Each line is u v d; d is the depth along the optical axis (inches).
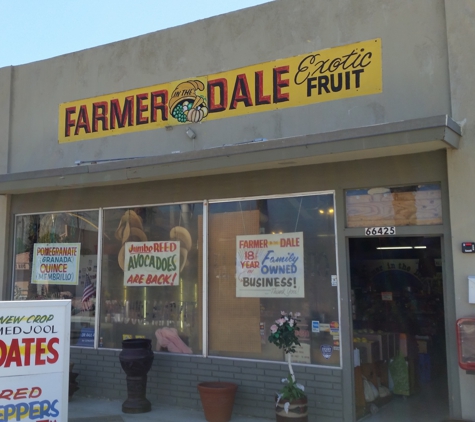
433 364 349.4
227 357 292.4
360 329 330.0
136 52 350.3
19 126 395.9
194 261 311.4
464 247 234.4
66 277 358.0
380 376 301.1
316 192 276.7
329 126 280.2
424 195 253.1
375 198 263.4
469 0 249.4
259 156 259.4
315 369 265.1
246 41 311.1
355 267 358.0
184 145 325.4
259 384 279.3
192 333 306.5
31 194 377.1
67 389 206.4
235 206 301.1
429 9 260.2
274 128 296.4
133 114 346.9
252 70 307.4
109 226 344.2
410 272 372.5
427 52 258.8
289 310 279.4
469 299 228.7
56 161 375.2
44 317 205.8
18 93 399.9
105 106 359.3
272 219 289.7
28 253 377.1
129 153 345.1
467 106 243.9
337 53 282.0
